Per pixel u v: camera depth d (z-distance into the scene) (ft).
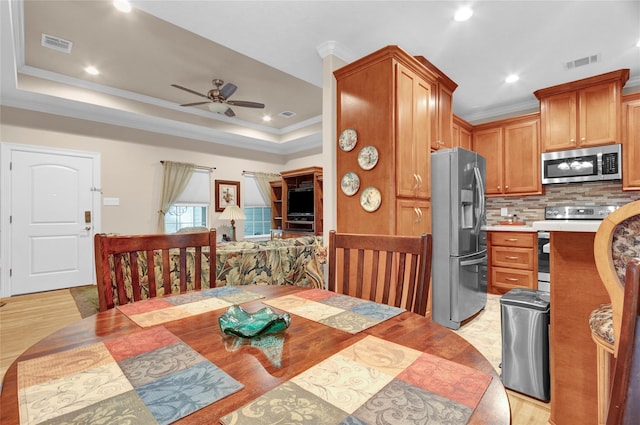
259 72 13.10
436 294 9.43
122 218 16.22
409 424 1.60
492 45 9.36
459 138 13.74
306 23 8.23
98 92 14.33
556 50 9.66
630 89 11.57
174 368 2.19
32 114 13.92
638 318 1.28
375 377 2.07
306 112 18.10
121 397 1.84
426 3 7.54
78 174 15.03
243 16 7.93
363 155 8.63
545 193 13.42
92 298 12.82
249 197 21.75
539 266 11.65
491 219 14.99
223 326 2.77
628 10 7.81
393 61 8.16
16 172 13.57
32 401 1.80
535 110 13.58
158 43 10.89
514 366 5.95
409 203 8.61
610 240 3.17
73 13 9.29
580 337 4.85
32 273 13.85
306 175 20.65
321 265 8.91
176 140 18.29
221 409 1.73
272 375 2.10
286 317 2.85
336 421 1.63
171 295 4.14
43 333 9.25
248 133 19.95
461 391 1.89
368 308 3.57
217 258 8.34
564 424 4.95
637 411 1.20
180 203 18.37
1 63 10.39
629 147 10.87
